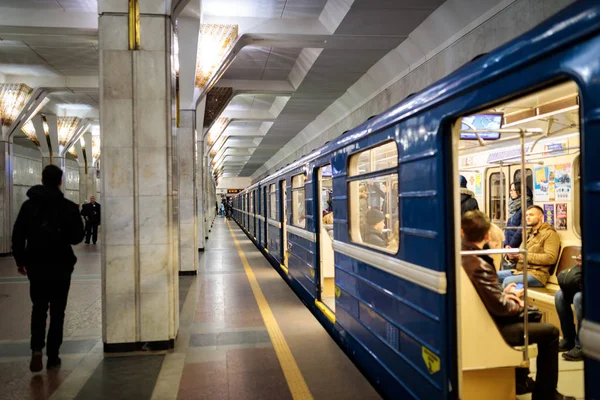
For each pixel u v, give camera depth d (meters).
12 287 9.78
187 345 5.60
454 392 3.09
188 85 12.14
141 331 5.38
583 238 1.96
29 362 5.02
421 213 3.42
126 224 5.37
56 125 20.59
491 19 8.05
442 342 3.13
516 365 3.41
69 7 9.17
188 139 12.12
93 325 6.57
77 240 4.87
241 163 49.22
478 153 6.76
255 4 9.41
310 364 4.92
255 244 19.02
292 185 9.64
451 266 3.11
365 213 4.96
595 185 1.89
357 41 10.63
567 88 3.38
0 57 12.23
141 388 4.30
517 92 2.41
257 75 14.80
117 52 5.38
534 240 5.47
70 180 32.69
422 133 3.40
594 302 1.89
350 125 16.39
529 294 5.27
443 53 9.62
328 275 8.16
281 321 6.73
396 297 3.91
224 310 7.46
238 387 4.32
